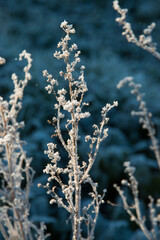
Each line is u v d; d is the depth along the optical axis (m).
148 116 1.40
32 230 3.10
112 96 5.20
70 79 1.33
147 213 3.49
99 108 4.88
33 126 4.39
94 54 6.72
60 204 1.35
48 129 4.39
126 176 3.88
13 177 1.78
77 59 1.34
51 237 3.25
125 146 4.38
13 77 1.64
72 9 8.48
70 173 1.38
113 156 3.99
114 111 5.04
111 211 3.60
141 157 4.01
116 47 7.38
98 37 7.54
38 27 7.55
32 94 4.88
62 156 3.91
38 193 3.48
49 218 3.30
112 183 3.87
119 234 3.29
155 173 3.86
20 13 8.12
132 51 7.16
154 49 1.24
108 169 3.93
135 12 8.23
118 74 5.96
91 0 8.80
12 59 5.71
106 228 3.35
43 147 3.98
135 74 6.08
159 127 4.59
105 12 8.41
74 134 1.30
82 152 4.00
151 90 5.45
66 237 3.31
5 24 7.29
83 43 6.94
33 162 3.74
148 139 4.57
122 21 1.28
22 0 8.45
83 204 3.54
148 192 3.73
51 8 8.66
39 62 5.52
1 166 1.81
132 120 4.83
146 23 7.86
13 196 1.79
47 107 4.69
